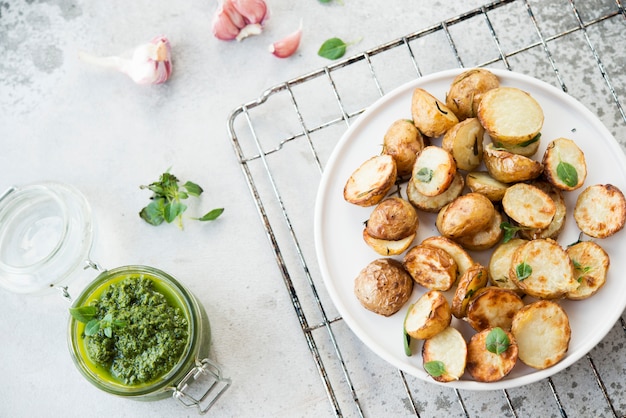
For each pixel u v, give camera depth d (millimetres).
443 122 620
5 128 764
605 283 616
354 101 748
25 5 765
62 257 696
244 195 744
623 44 738
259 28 744
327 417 720
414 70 748
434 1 752
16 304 744
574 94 735
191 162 750
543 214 604
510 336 594
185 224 743
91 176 754
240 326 731
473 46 746
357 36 754
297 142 745
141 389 663
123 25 764
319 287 732
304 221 739
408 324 614
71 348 672
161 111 756
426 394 714
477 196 604
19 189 710
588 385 703
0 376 739
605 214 610
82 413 733
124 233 745
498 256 620
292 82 704
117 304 673
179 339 670
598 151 632
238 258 738
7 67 765
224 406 725
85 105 761
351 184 635
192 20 762
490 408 709
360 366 720
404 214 616
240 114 750
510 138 607
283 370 726
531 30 744
